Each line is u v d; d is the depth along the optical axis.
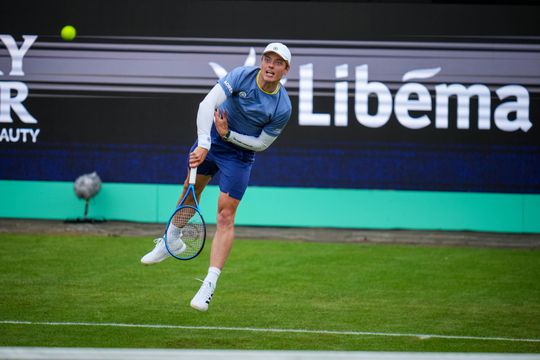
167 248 20.11
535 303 25.52
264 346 19.83
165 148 40.56
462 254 34.28
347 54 40.09
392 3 39.94
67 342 19.70
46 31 40.34
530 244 37.06
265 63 19.80
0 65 40.47
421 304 25.17
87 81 40.50
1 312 22.84
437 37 40.03
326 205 40.72
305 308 24.30
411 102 40.19
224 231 21.00
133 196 40.84
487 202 40.44
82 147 40.69
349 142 40.41
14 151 40.81
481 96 40.16
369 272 30.09
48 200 40.91
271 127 20.80
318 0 40.31
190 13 40.06
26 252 32.31
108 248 33.50
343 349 19.67
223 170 20.97
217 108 20.66
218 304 24.58
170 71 40.34
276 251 34.03
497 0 40.56
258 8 39.94
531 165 40.31
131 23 40.22
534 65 40.03
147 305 24.12
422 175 40.50
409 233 39.53
